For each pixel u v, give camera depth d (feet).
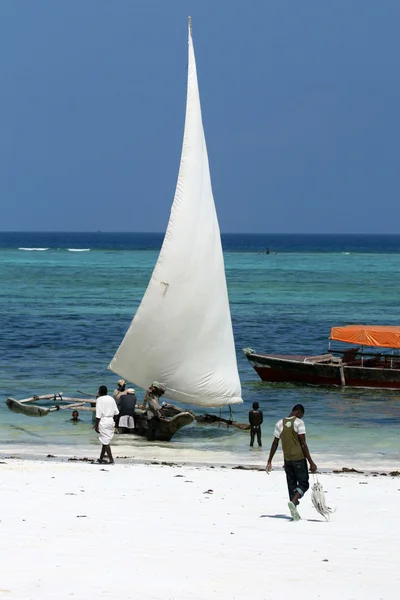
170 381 292.20
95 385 361.51
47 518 144.05
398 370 378.12
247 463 231.30
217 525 143.33
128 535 133.39
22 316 648.38
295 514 148.05
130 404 273.13
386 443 268.21
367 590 106.32
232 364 296.92
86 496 165.68
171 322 288.10
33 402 318.04
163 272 288.30
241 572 113.39
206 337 290.15
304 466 149.07
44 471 195.72
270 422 303.89
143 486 179.63
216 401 292.20
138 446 254.68
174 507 158.10
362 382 385.09
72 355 451.94
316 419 311.27
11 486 173.88
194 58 303.68
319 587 107.24
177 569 114.11
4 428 277.44
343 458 243.81
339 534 138.21
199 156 295.69
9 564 113.39
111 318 642.63
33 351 466.29
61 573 109.81
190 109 298.15
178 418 258.16
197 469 208.95
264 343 530.68
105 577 108.78
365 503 167.22
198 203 292.61
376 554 125.18
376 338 389.39
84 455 237.04
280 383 398.42
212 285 290.97
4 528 135.03
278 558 121.60
